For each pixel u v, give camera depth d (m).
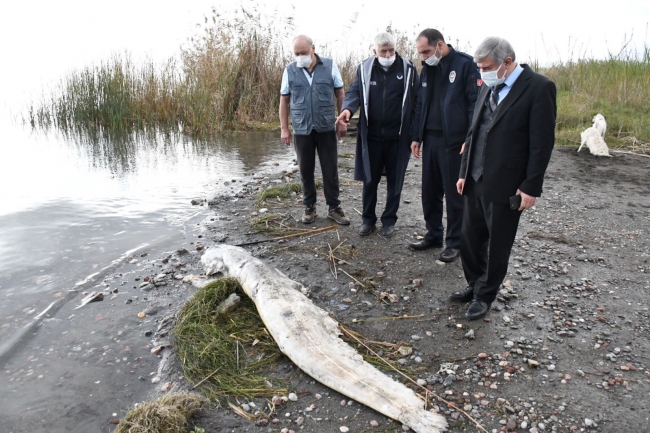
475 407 3.60
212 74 15.16
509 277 5.48
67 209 7.90
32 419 3.62
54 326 4.75
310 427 3.46
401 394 3.57
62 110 15.39
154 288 5.46
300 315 4.35
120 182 9.50
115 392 3.90
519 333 4.46
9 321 4.80
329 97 6.45
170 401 3.56
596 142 11.18
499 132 4.11
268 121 15.71
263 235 6.80
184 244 6.61
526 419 3.47
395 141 6.21
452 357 4.16
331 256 6.01
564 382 3.82
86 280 5.59
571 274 5.57
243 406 3.68
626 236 6.67
